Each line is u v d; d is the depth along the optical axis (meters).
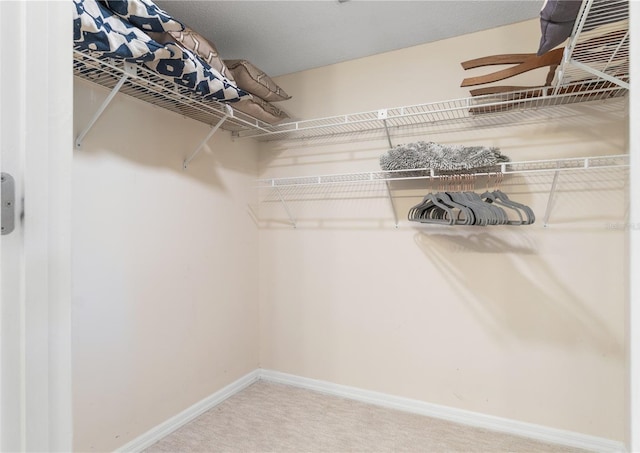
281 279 2.76
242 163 2.67
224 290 2.47
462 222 1.80
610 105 1.90
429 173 2.17
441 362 2.25
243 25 2.07
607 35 1.23
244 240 2.68
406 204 2.36
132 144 1.85
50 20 0.49
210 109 2.05
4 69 0.45
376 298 2.44
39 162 0.47
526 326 2.05
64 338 0.50
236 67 2.10
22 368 0.45
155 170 1.98
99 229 1.69
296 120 2.71
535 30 2.05
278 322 2.76
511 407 2.07
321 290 2.61
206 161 2.34
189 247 2.20
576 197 1.95
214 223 2.39
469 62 1.81
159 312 1.99
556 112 2.00
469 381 2.18
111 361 1.73
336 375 2.55
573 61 1.35
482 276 2.15
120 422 1.77
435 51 2.28
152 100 1.92
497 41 2.13
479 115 2.17
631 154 0.42
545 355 2.01
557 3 1.06
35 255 0.47
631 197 0.42
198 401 2.24
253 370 2.75
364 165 2.49
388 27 2.11
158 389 1.98
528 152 2.06
